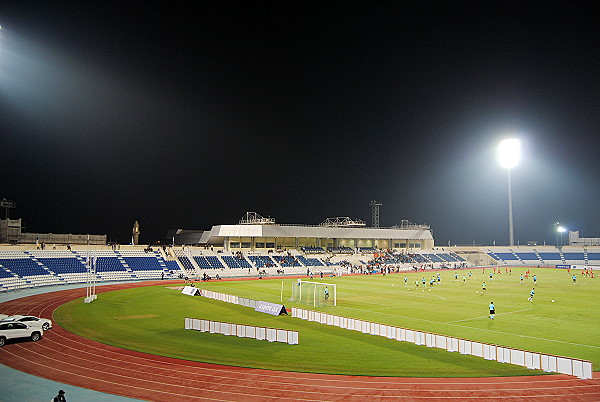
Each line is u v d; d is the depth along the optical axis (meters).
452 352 25.19
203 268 87.62
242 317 37.25
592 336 29.77
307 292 57.00
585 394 18.28
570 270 106.06
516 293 55.50
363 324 30.72
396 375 20.92
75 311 39.97
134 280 75.12
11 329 26.61
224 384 19.59
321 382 19.91
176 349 25.58
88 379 20.23
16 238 86.31
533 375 20.91
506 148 139.88
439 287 63.56
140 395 18.23
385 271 94.88
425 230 130.75
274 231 105.75
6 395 18.05
